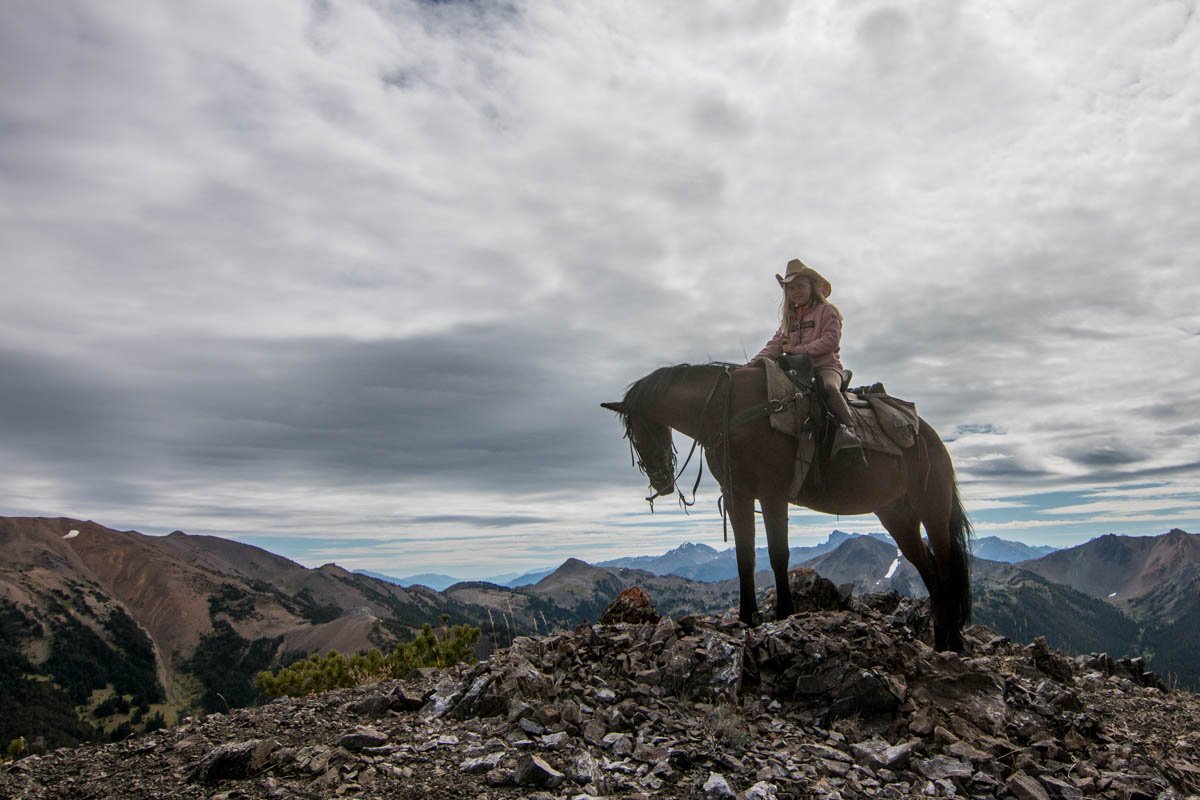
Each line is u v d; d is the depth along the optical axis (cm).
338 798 371
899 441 723
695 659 572
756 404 679
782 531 674
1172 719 690
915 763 472
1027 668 776
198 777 408
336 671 1120
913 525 814
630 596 841
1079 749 537
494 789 387
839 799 401
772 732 501
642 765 426
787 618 648
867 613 820
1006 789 452
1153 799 464
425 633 1130
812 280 743
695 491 722
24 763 457
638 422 735
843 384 730
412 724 498
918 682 574
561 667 596
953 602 785
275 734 488
